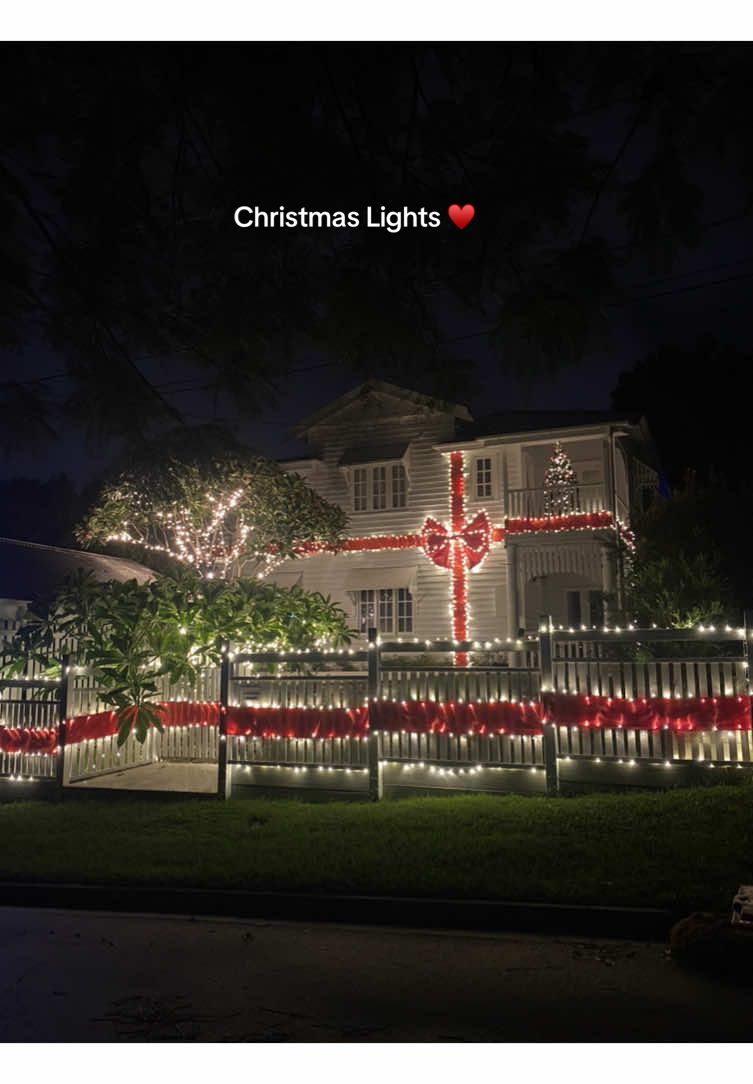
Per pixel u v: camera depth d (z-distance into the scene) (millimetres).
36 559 19438
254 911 7277
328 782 11008
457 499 25828
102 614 12539
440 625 25609
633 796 9570
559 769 10219
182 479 6945
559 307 4566
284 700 11391
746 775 9508
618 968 5734
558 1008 5047
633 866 7434
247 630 13336
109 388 6371
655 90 4215
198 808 10578
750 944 5555
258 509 21953
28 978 5664
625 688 9977
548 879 7273
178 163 5527
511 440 24594
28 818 10383
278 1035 4699
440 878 7379
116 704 11883
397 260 5270
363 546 26703
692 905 6570
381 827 9109
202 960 6027
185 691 13266
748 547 15789
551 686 10250
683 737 9812
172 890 7527
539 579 26375
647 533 16766
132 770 12852
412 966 5859
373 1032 4734
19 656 13367
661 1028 4754
